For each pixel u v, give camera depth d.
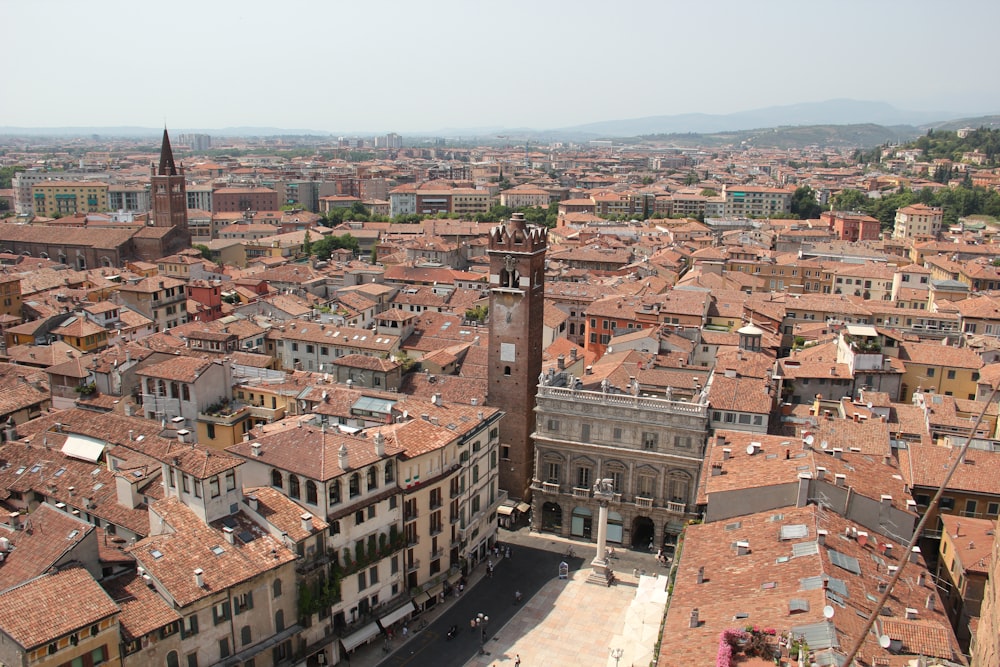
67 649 69.19
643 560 121.50
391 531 100.50
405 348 176.25
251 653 83.38
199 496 86.56
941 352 153.12
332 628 93.81
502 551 123.44
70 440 112.62
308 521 89.06
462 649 98.19
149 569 79.50
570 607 108.06
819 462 88.31
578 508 128.38
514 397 133.88
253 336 169.12
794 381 141.38
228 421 122.81
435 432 108.38
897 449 105.88
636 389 125.19
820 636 58.59
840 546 75.88
